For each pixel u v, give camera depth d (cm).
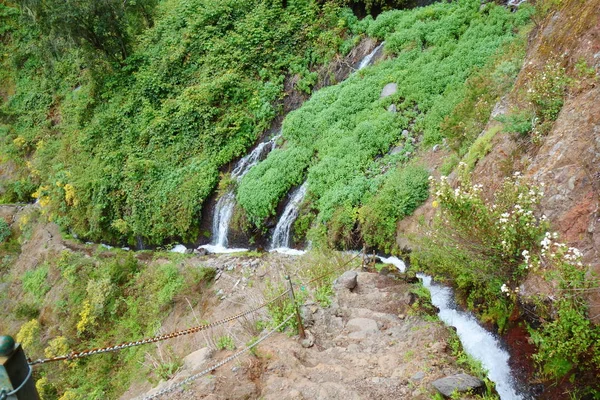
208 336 1006
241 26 1808
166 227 1579
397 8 1597
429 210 990
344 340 731
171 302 1328
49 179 2041
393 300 830
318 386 607
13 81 2677
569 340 503
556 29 880
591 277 523
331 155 1295
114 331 1370
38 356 1492
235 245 1448
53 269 1822
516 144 804
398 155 1193
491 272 661
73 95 2306
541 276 569
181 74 1866
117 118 1903
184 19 1998
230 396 614
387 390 595
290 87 1659
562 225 600
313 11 1720
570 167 630
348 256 1072
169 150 1719
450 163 1005
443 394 563
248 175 1438
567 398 529
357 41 1598
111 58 2056
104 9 1888
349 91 1437
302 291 863
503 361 628
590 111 655
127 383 1149
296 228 1272
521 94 892
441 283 846
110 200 1742
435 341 687
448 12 1429
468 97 1061
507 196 661
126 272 1512
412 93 1280
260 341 676
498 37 1232
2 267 2105
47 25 1902
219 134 1633
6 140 2475
